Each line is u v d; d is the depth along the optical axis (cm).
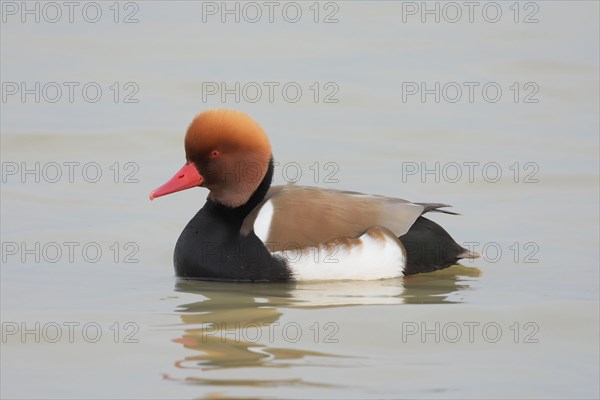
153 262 1284
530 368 938
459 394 874
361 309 1071
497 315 1064
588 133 1788
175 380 895
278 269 1155
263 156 1184
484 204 1504
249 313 1061
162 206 1501
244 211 1190
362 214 1170
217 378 898
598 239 1348
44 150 1723
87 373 920
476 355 967
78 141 1752
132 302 1111
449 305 1090
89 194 1550
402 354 963
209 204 1205
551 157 1689
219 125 1173
